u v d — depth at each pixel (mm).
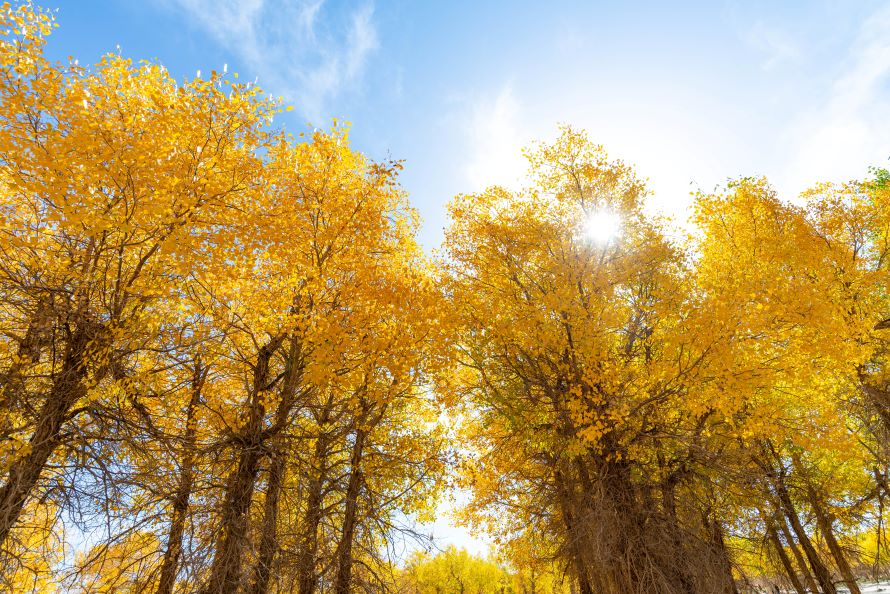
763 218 12539
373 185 10492
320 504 9828
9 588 6926
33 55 6891
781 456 13078
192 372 9508
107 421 7723
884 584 22156
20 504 7000
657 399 10102
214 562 7711
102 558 7555
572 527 10328
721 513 10930
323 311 9742
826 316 9445
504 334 10672
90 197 6984
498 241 11930
